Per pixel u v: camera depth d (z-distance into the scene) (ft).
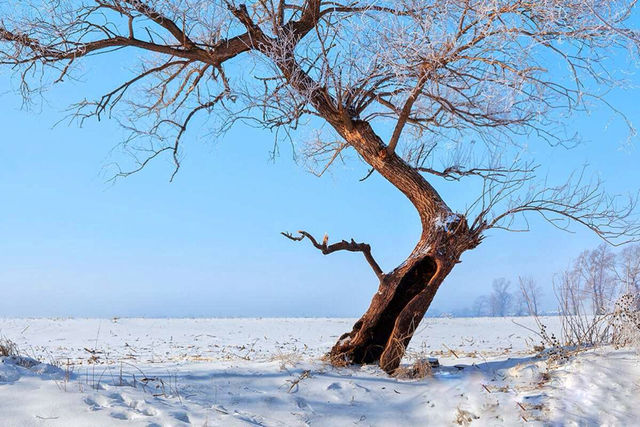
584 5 20.68
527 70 22.17
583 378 20.24
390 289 25.57
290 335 57.82
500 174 28.89
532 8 21.38
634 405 18.42
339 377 22.63
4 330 57.98
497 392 20.30
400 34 21.98
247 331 60.95
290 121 27.17
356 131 26.63
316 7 26.96
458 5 21.86
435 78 23.61
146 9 25.12
